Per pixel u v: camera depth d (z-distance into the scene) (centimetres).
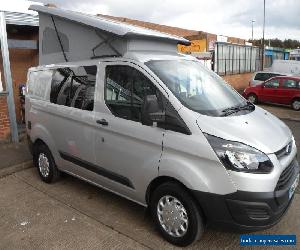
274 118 450
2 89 815
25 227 441
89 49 500
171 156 379
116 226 440
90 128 471
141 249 391
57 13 531
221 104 425
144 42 468
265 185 339
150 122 397
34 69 601
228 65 2836
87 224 447
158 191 397
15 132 808
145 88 412
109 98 449
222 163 346
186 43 536
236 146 346
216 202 351
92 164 479
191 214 371
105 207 493
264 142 359
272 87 1752
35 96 588
